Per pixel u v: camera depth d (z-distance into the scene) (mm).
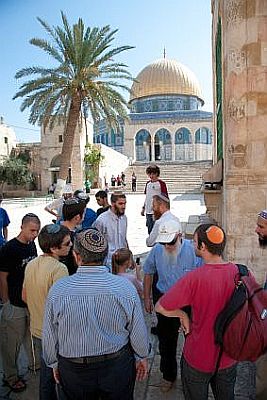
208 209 8531
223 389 2598
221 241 2523
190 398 2650
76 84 25047
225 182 6254
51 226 3336
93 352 2281
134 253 9930
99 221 5348
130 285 2484
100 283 2357
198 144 67312
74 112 26562
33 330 3275
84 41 24922
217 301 2436
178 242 3660
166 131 68250
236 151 5844
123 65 26125
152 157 67500
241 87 5793
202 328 2498
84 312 2279
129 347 2504
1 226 6441
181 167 50031
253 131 5797
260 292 2457
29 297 3268
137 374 2648
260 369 3137
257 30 5711
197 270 2541
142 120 68125
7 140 46906
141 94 72375
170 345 3656
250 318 2348
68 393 2410
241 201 5859
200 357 2520
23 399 3611
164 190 8484
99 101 26141
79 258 2426
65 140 27109
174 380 3703
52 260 3264
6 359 3721
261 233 3633
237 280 2469
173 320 3623
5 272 3682
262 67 5734
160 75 71750
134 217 18797
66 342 2299
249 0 5695
